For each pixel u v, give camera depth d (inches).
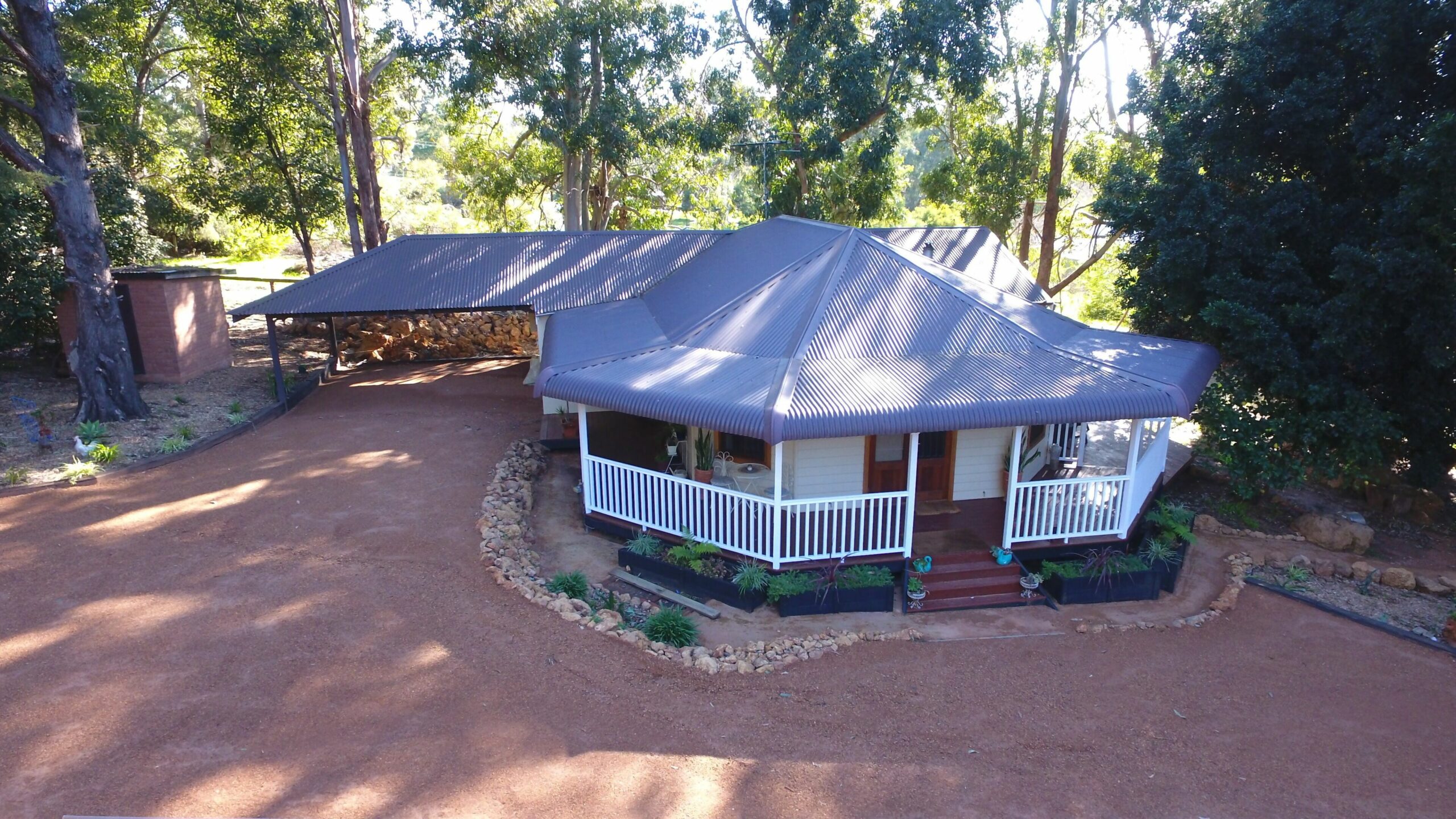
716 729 346.9
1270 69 633.6
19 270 789.2
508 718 342.6
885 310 552.7
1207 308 616.4
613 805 295.3
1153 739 352.5
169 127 1614.2
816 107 1187.9
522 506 586.9
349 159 1219.9
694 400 462.3
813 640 428.1
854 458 536.4
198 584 451.5
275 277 1589.6
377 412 827.4
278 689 355.3
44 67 656.4
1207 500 679.7
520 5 1158.3
